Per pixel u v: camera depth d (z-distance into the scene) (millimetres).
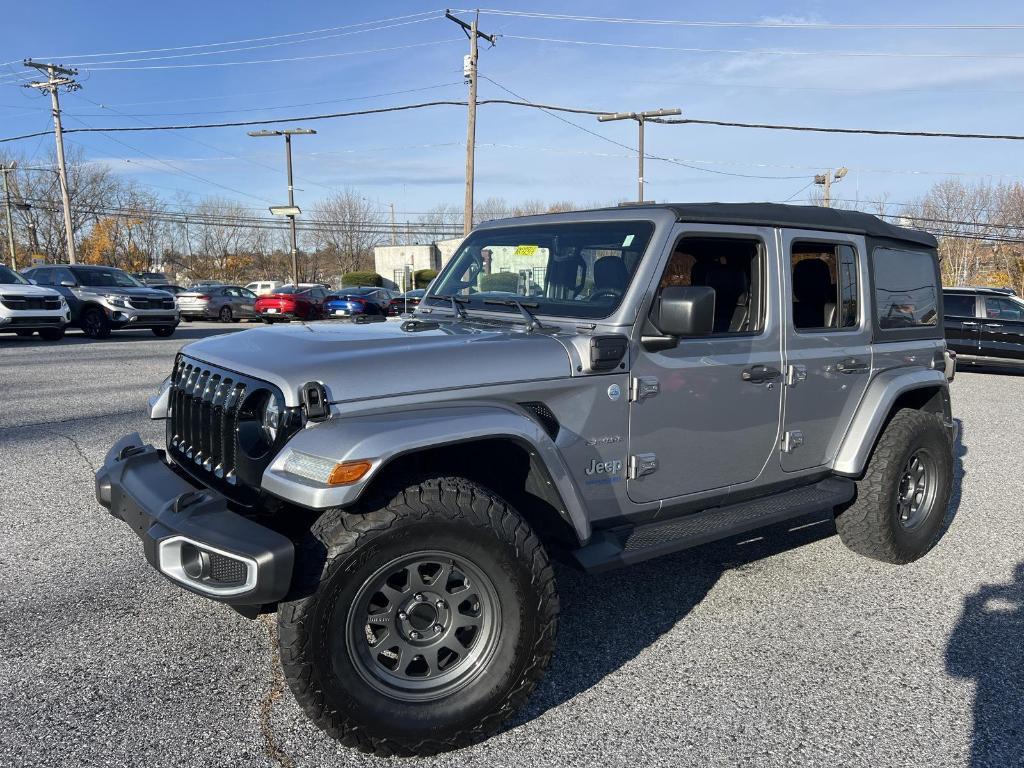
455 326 3398
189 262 69062
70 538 4504
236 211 68375
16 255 53812
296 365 2615
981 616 3781
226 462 2789
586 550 2980
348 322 3730
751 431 3631
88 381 10531
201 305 29703
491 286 3781
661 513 3420
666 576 4211
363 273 50875
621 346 3041
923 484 4523
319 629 2350
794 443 3846
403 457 2764
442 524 2486
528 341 2982
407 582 2539
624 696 3006
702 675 3172
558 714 2881
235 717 2789
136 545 4410
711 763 2598
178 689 2963
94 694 2910
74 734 2660
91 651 3232
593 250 3383
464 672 2623
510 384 2824
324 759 2574
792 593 4020
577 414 3021
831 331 3994
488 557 2566
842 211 4129
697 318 2910
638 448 3225
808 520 4457
